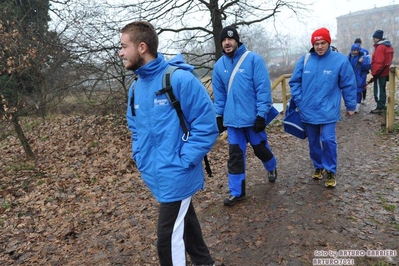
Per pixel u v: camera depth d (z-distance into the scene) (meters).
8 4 8.09
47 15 8.86
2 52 6.27
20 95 7.23
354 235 2.92
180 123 2.13
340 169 4.53
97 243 3.41
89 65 8.08
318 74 3.62
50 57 7.77
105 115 9.37
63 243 3.55
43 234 3.83
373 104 8.83
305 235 3.01
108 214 4.14
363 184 3.95
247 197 3.92
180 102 2.09
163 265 2.27
